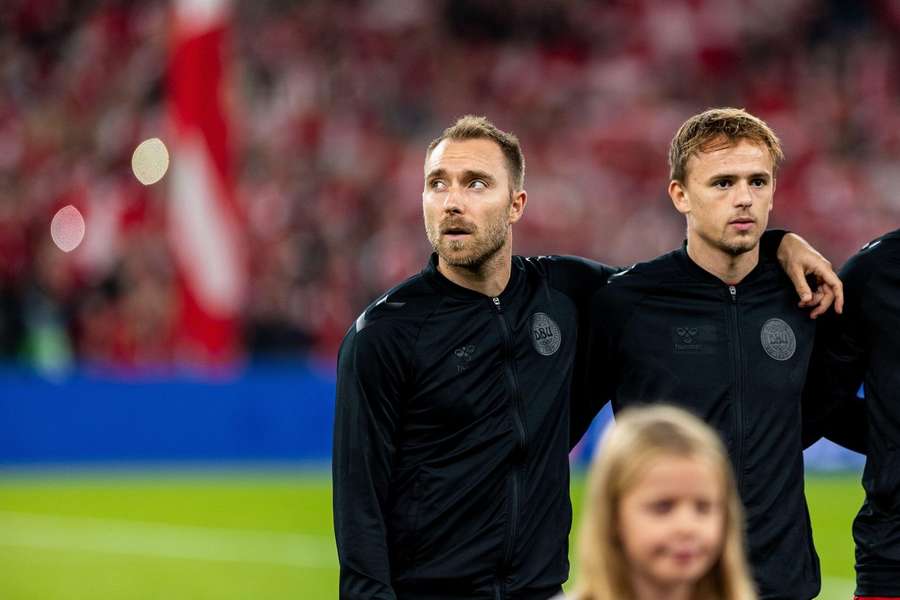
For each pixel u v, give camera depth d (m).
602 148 63.84
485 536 10.78
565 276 11.82
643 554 6.32
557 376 11.19
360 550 10.53
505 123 64.25
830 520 30.81
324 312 50.19
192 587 24.66
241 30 60.91
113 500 34.19
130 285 48.19
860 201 63.53
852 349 12.38
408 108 62.50
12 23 60.69
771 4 69.81
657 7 69.06
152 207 54.03
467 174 10.73
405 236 54.69
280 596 23.97
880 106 68.06
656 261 12.07
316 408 40.88
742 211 11.52
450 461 10.80
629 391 11.94
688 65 68.44
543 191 60.75
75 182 54.78
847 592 23.39
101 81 58.94
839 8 70.56
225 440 39.84
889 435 12.22
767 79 68.56
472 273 10.93
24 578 25.39
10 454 38.66
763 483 11.60
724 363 11.74
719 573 6.41
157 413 39.41
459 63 65.31
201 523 31.20
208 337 38.84
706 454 6.30
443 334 10.84
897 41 70.19
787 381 11.80
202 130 37.34
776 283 12.05
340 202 55.28
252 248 50.72
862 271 12.30
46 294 47.34
